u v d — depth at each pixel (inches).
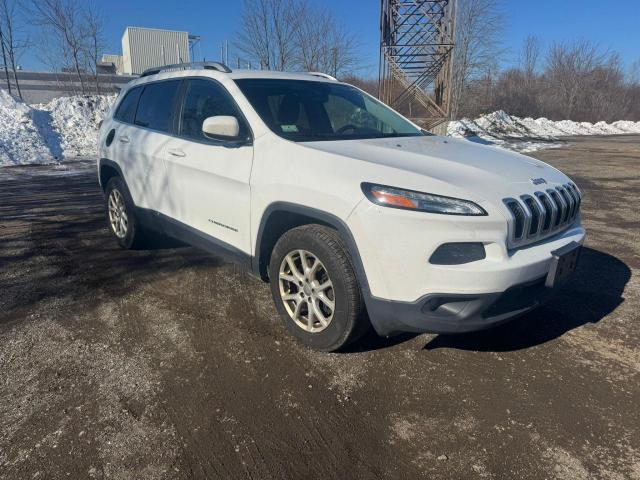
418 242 98.2
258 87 144.4
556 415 98.5
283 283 125.3
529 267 102.4
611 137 1051.3
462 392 105.9
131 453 87.2
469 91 1082.1
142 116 181.6
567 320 139.3
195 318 138.6
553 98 1510.8
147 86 184.9
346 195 105.5
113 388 105.7
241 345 124.0
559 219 117.6
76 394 103.5
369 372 113.0
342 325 111.5
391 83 584.7
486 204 100.3
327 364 115.8
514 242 104.1
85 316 139.3
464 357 119.5
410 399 103.4
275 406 100.6
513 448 89.5
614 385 108.6
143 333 129.8
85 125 615.8
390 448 89.4
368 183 104.2
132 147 177.5
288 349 122.3
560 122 1289.4
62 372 111.4
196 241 153.0
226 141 135.3
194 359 117.5
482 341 127.2
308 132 135.3
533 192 111.1
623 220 260.7
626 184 379.2
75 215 259.9
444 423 96.1
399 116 171.0
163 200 164.6
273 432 93.1
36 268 177.5
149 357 118.1
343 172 109.1
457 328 101.2
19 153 503.5
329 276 111.7
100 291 157.0
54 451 87.4
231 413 98.3
